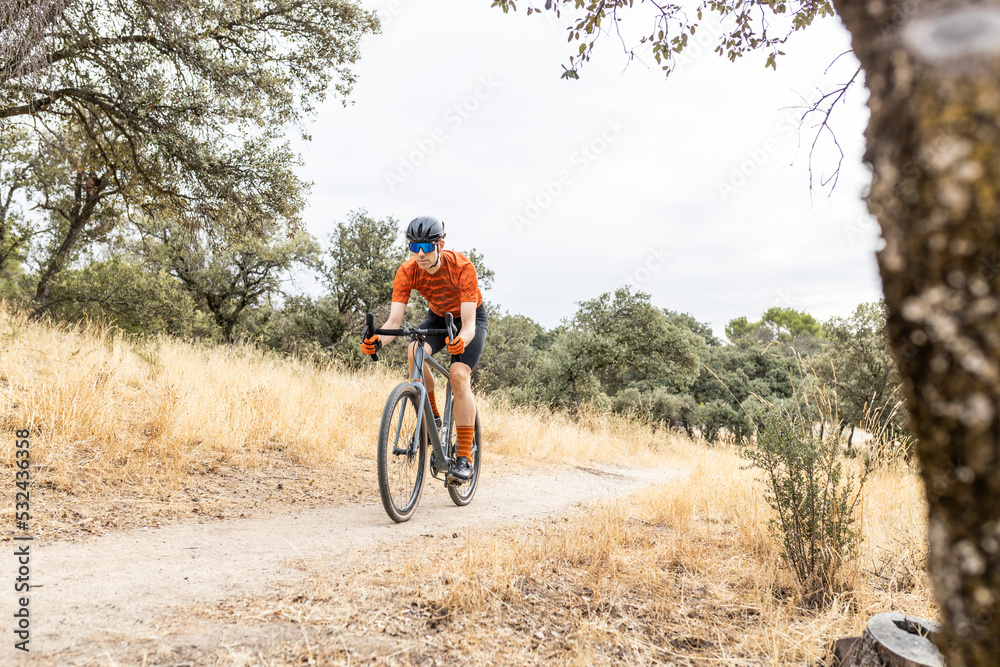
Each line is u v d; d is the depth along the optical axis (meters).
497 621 2.12
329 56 12.72
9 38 8.10
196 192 11.74
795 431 2.97
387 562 2.73
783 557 2.88
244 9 11.59
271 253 23.36
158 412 5.05
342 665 1.74
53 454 3.94
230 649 1.78
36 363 5.64
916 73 0.78
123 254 18.14
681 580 2.75
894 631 1.78
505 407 10.41
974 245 0.73
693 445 12.90
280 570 2.60
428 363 4.03
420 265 3.91
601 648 2.02
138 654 1.73
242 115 12.07
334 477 4.96
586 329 24.66
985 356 0.73
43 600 2.09
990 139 0.72
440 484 5.25
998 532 0.75
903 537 3.18
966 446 0.76
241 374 7.39
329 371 9.62
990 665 0.77
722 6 4.49
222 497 4.01
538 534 3.46
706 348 27.83
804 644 2.10
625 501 4.73
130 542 2.92
